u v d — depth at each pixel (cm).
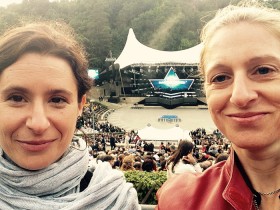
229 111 35
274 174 36
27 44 38
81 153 43
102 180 43
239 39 35
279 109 33
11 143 39
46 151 39
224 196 38
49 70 38
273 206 36
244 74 34
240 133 34
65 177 41
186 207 41
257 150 35
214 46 36
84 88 44
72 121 41
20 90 38
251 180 38
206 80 38
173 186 44
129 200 44
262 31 34
